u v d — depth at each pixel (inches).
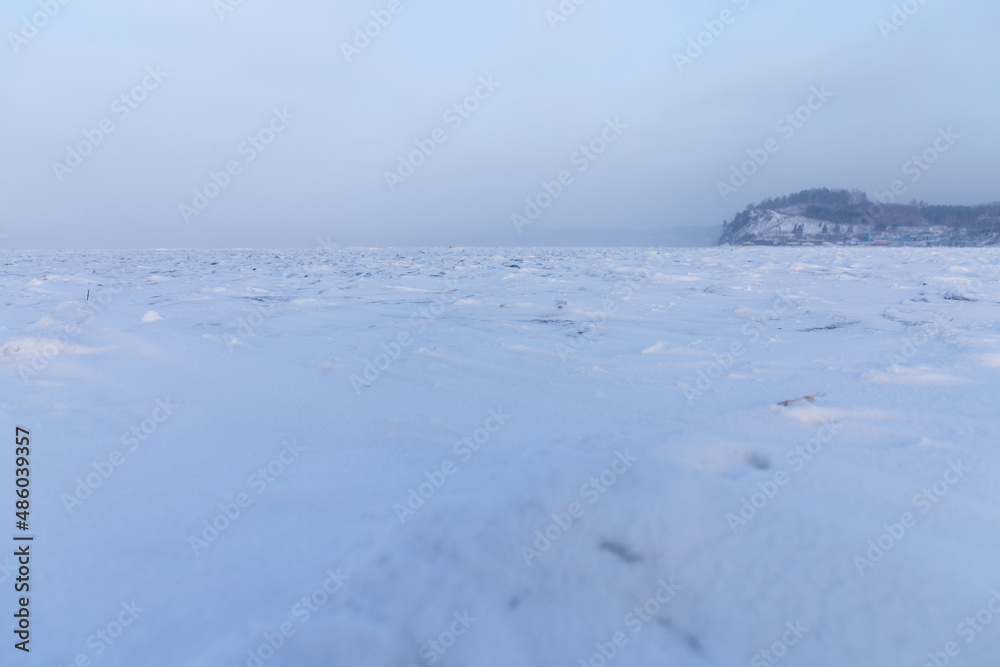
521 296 293.0
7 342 155.1
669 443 73.0
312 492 72.7
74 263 669.3
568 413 106.7
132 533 66.6
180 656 47.4
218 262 683.4
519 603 48.7
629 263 559.2
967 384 114.8
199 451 90.6
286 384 129.7
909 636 44.6
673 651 45.3
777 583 48.7
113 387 126.4
